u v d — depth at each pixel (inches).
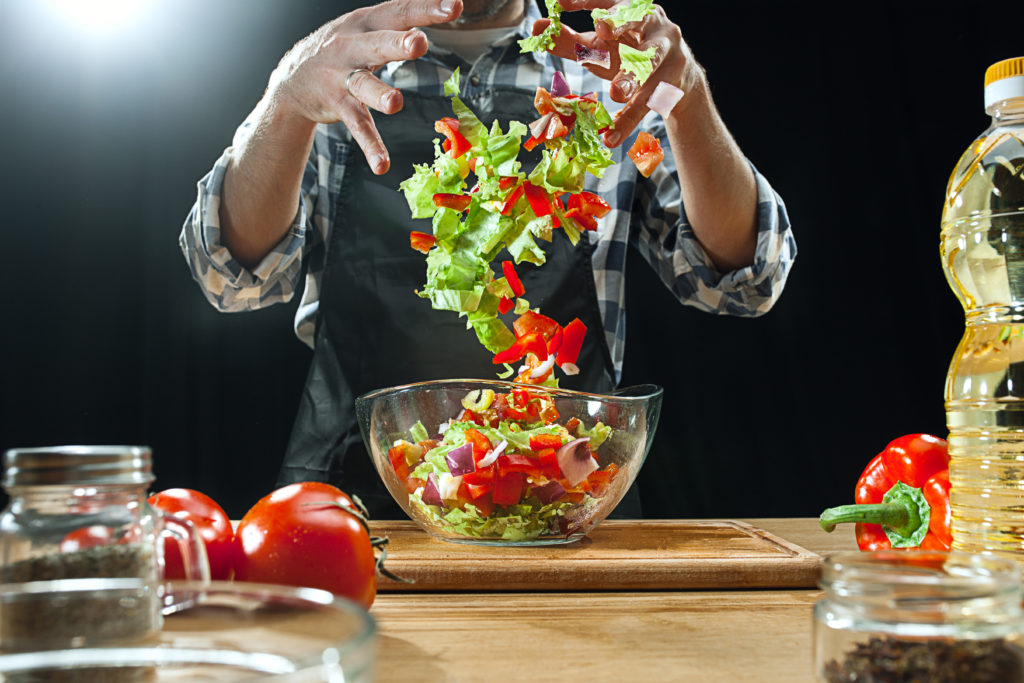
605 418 36.5
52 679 14.2
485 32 68.6
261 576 25.3
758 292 65.2
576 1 40.8
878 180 112.2
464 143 36.5
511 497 35.0
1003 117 31.6
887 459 36.3
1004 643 17.8
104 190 109.2
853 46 111.4
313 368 64.2
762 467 113.9
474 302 37.0
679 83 44.0
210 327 111.0
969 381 31.1
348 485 61.6
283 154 57.1
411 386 36.6
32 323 109.4
